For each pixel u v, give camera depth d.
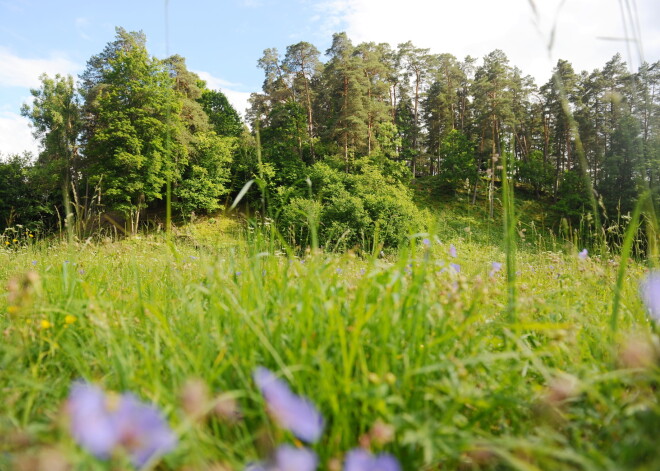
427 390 1.25
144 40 45.12
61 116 35.75
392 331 1.45
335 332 1.41
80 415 0.74
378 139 48.12
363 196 33.06
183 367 1.27
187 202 35.91
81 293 2.26
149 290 2.48
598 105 42.97
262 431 1.07
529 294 2.38
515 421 1.30
